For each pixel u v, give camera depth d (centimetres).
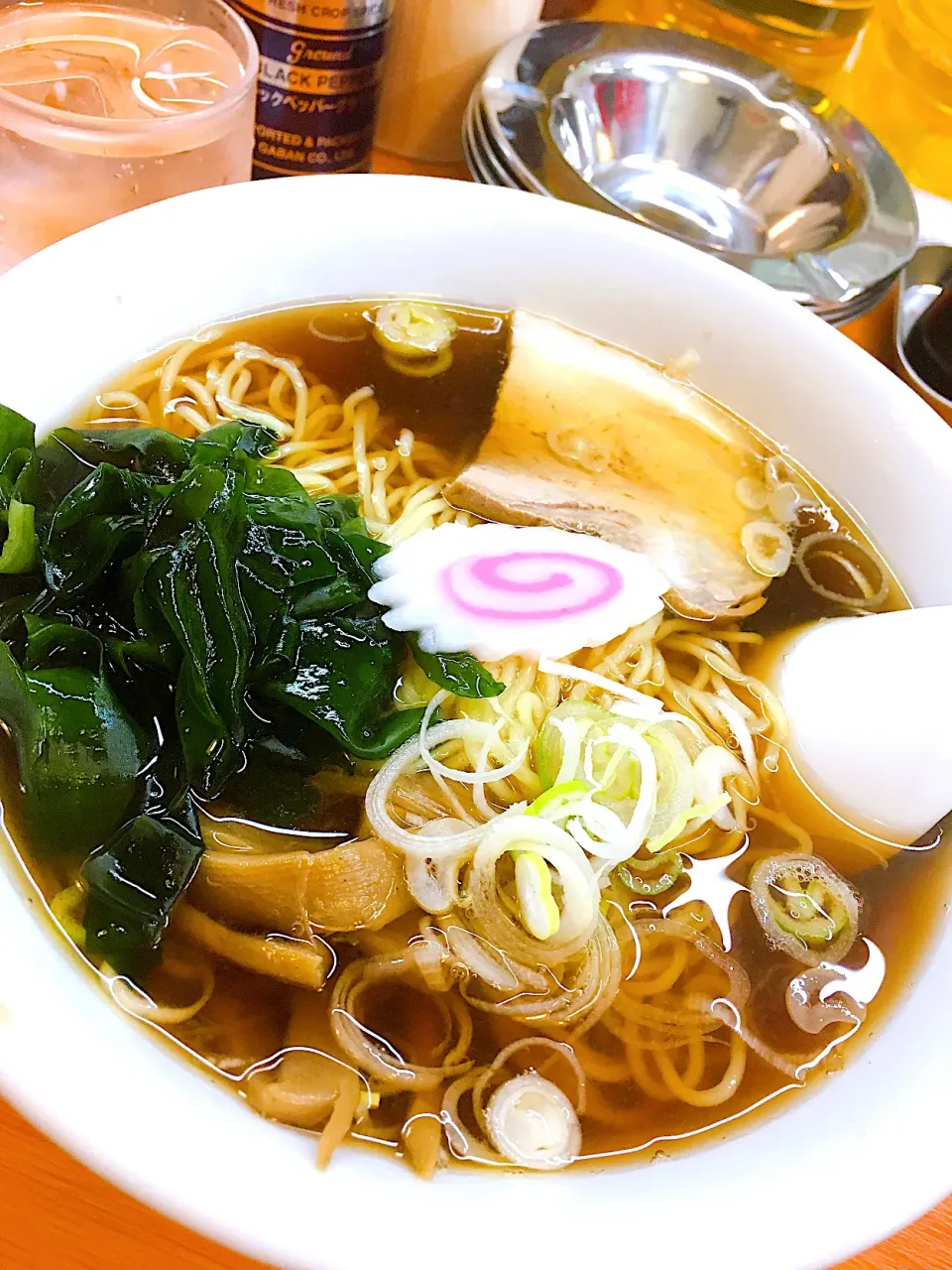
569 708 27
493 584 28
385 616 27
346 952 24
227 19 35
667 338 35
